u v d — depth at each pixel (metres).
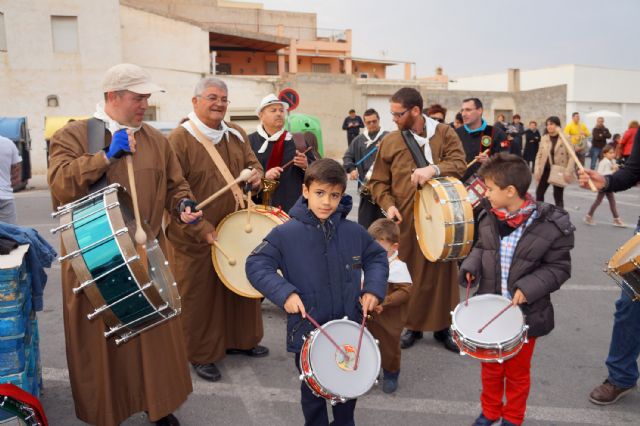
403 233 4.73
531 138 19.81
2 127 15.15
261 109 5.52
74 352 3.16
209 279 4.17
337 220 2.95
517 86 38.78
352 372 2.61
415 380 4.25
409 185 4.66
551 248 3.20
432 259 4.33
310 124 11.44
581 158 16.91
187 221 3.50
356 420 3.68
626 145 15.52
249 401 3.93
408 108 4.62
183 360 3.44
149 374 3.24
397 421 3.67
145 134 3.41
